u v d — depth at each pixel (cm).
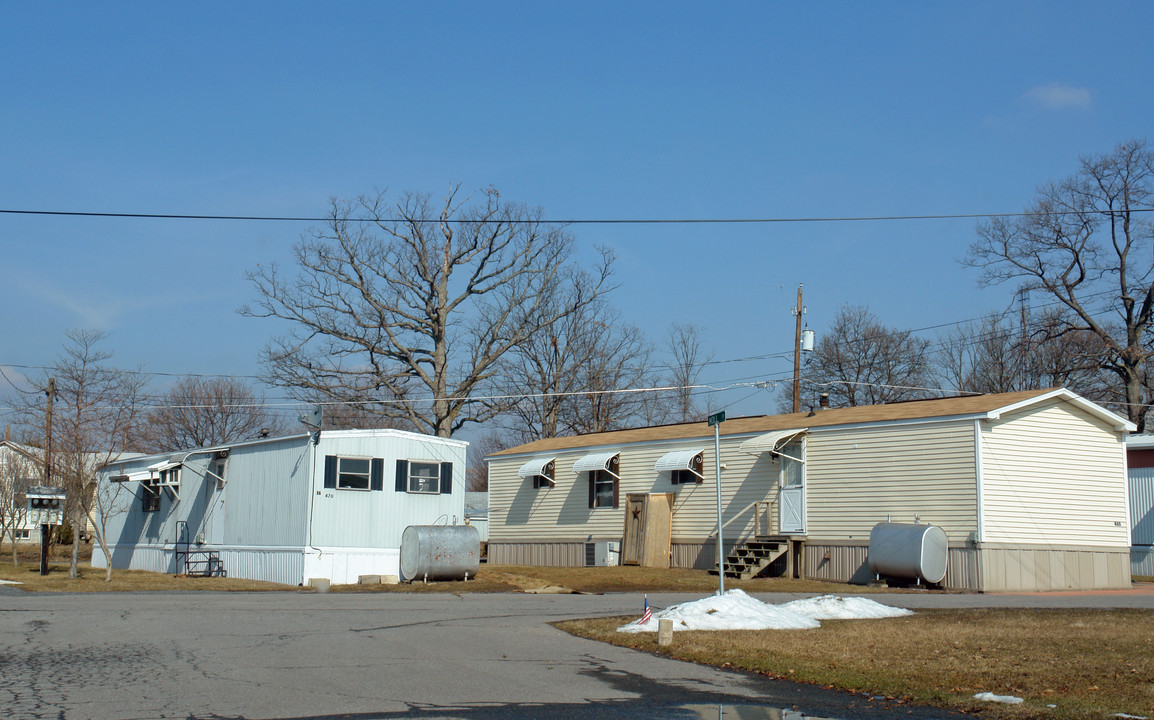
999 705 955
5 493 3350
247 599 2067
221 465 3259
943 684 1062
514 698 985
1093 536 2742
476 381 5169
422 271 4941
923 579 2542
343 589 2573
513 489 4009
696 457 3306
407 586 2636
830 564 2866
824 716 921
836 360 5716
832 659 1220
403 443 2970
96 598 2014
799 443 3031
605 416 5719
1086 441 2783
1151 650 1271
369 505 2881
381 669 1140
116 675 1063
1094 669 1131
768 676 1135
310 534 2758
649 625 1495
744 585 2614
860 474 2836
